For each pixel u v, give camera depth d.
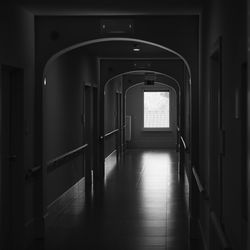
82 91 11.38
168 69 14.34
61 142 9.31
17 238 6.70
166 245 6.68
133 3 6.33
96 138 13.31
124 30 7.33
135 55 12.60
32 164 7.20
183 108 14.26
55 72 8.73
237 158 3.56
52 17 7.34
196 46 7.46
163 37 7.48
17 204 6.72
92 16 7.32
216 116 5.58
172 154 20.78
